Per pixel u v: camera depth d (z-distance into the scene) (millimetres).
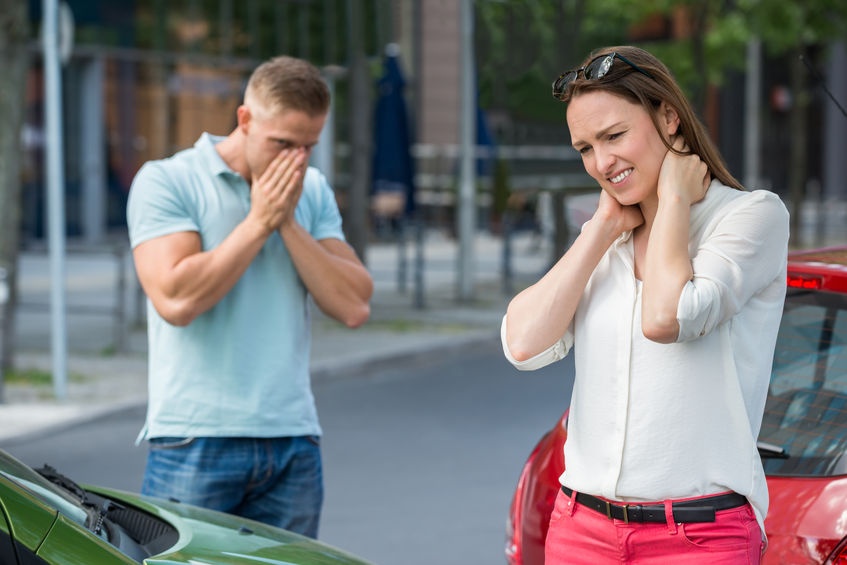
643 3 58875
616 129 6539
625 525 6594
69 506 7680
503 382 27250
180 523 8406
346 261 10008
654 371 6523
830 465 7816
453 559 14742
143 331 33281
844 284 8414
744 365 6594
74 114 57625
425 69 72938
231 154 9812
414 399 25234
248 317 9555
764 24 61781
